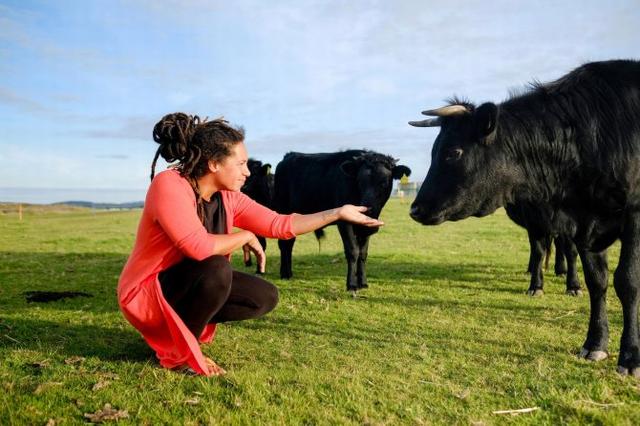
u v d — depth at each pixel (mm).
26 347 4309
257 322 5238
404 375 3654
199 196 3643
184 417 2963
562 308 5871
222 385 3400
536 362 3896
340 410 3070
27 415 2975
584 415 2977
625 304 3771
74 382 3471
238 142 3566
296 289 7266
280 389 3359
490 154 4270
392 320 5348
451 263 9516
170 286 3609
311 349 4293
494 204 4426
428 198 4426
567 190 4219
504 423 2912
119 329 4934
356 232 7297
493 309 5840
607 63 4320
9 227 23422
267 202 10836
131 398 3219
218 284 3562
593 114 4035
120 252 12469
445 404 3152
